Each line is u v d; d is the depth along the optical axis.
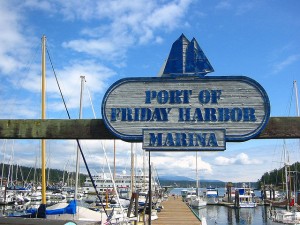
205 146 7.18
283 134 7.27
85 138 7.66
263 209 60.78
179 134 7.27
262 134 7.31
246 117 7.18
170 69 7.48
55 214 20.91
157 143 7.27
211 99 7.31
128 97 7.45
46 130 7.72
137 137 7.32
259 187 132.00
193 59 7.47
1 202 49.19
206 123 7.25
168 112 7.35
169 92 7.41
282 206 59.97
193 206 61.62
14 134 7.75
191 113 7.31
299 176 70.31
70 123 7.71
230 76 7.33
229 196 71.12
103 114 7.41
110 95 7.46
